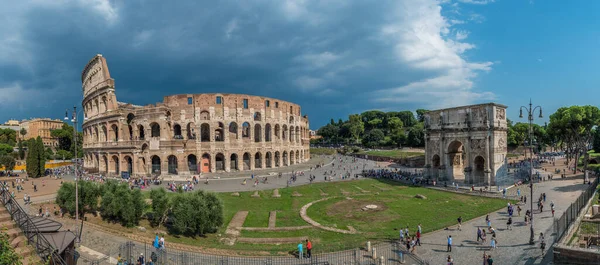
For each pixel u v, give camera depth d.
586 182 71.75
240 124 110.00
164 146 96.50
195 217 40.72
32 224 22.78
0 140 179.62
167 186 78.50
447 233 44.47
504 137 81.06
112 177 95.06
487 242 40.44
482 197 66.62
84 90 138.62
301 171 107.38
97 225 41.88
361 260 34.66
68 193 45.62
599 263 27.12
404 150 170.25
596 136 114.62
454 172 97.06
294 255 35.78
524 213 52.53
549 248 36.72
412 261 34.78
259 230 45.75
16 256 15.18
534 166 105.12
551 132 102.62
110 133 105.56
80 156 171.38
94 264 30.25
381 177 93.06
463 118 82.44
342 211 57.00
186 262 31.33
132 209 41.75
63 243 23.97
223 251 36.19
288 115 127.88
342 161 143.12
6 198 25.00
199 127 105.31
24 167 123.75
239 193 70.81
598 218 40.81
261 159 115.19
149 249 34.28
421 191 74.56
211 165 105.12
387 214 54.59
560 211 51.62
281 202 64.06
